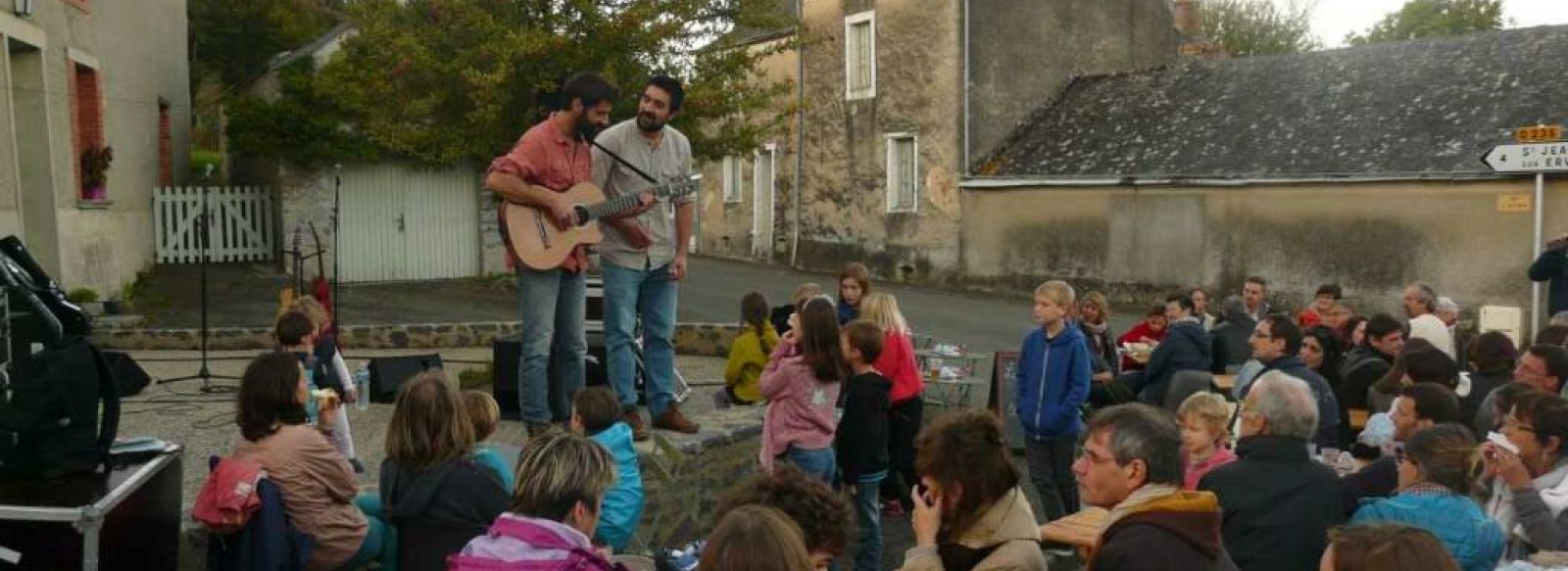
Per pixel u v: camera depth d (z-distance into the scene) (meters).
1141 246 21.17
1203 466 5.28
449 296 18.64
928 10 24.69
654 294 6.94
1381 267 18.23
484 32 14.63
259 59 29.84
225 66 29.91
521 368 6.35
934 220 24.86
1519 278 16.84
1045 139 23.78
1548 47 19.19
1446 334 8.95
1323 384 6.93
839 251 27.20
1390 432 5.93
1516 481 4.59
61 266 13.91
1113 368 9.95
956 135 24.25
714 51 16.30
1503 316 14.12
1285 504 4.29
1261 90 21.83
